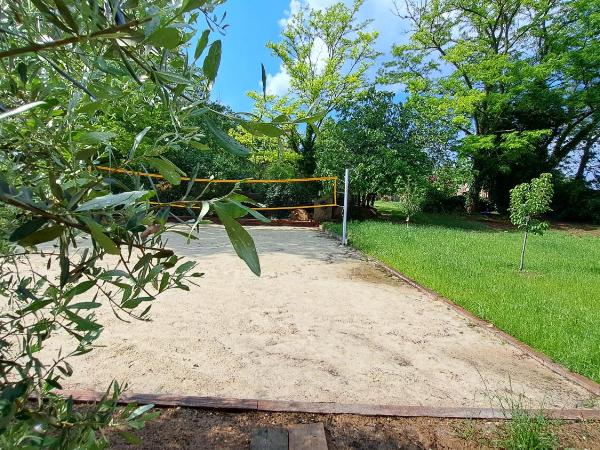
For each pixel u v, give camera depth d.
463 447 2.14
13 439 0.67
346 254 7.98
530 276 6.48
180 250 7.48
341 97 14.61
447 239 9.91
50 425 0.68
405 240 9.30
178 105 0.69
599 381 3.03
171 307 4.30
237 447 2.04
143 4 0.64
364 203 15.30
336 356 3.32
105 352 3.12
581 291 5.54
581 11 16.34
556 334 3.80
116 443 2.00
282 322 4.05
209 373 2.90
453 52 16.91
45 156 0.74
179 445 2.03
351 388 2.80
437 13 17.48
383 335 3.85
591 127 18.36
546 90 17.38
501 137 18.44
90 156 0.70
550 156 19.47
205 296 4.78
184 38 0.80
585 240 12.29
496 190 19.88
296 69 14.78
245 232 0.58
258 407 2.38
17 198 0.51
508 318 4.24
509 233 12.98
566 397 2.83
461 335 3.94
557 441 2.20
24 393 0.63
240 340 3.54
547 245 10.24
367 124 14.18
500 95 16.95
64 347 3.14
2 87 0.78
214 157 11.66
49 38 0.70
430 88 17.88
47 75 0.94
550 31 17.75
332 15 15.05
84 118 0.87
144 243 0.73
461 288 5.43
